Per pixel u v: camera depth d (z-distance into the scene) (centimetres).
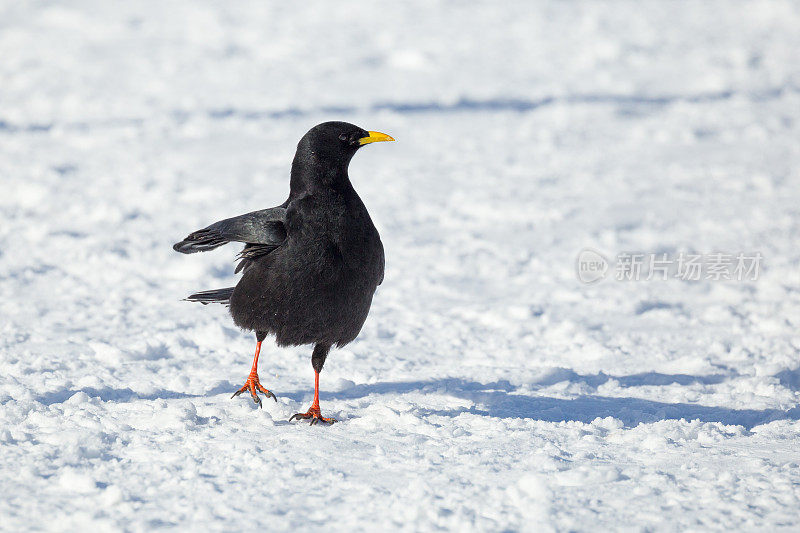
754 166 2458
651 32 4744
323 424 789
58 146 2566
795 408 912
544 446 727
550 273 1589
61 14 5109
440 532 555
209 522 561
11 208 1883
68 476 606
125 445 701
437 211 2025
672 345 1203
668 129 2916
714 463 694
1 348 1055
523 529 562
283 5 5594
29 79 3544
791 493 620
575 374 1055
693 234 1838
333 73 3838
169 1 5678
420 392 949
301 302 801
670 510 596
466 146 2705
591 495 621
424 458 688
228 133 2812
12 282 1400
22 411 774
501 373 1055
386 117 3073
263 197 2095
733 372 1078
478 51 4316
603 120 3058
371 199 2119
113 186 2141
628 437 768
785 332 1249
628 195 2181
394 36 4609
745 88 3606
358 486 625
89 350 1059
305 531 553
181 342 1101
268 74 3788
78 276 1459
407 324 1272
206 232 829
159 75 3703
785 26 4962
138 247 1648
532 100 3369
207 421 782
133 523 555
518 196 2156
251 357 1066
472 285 1515
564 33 4734
